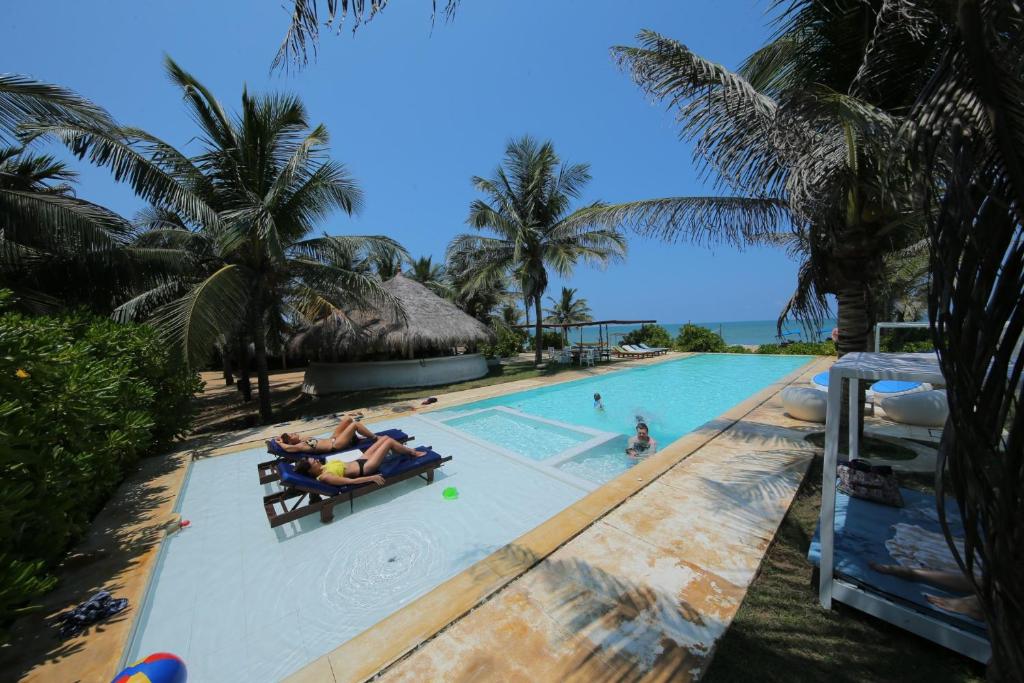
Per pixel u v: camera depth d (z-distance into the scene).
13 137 6.16
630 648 2.16
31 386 2.97
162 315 7.39
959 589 2.18
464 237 16.11
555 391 12.14
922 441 5.39
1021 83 1.08
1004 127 1.11
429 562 3.31
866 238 4.50
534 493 4.55
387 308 13.02
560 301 33.56
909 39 2.92
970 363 1.14
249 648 2.48
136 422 4.76
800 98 2.93
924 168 1.28
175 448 6.68
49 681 2.12
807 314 6.05
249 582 3.12
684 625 2.31
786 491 4.00
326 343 12.61
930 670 1.95
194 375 7.45
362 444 5.46
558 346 26.36
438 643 2.25
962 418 1.17
